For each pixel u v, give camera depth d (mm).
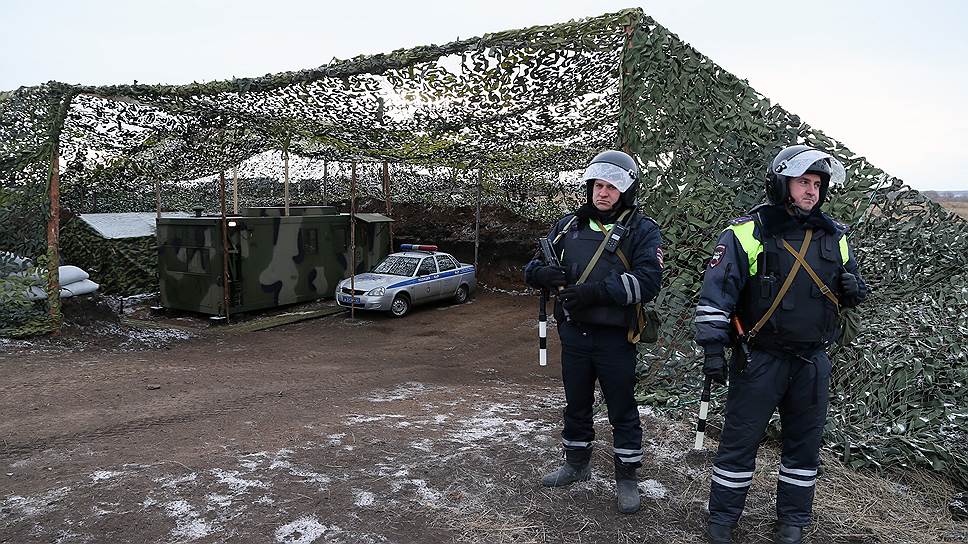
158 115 10531
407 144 9898
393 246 20781
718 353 3037
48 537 3152
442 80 7035
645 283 3221
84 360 8844
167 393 6805
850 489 4027
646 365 5426
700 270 5312
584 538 3293
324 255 16422
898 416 4996
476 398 6961
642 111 5383
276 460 4211
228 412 5957
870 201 5141
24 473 4145
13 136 9969
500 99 7344
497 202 20484
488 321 14852
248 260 14281
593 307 3336
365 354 11172
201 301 13938
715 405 5121
